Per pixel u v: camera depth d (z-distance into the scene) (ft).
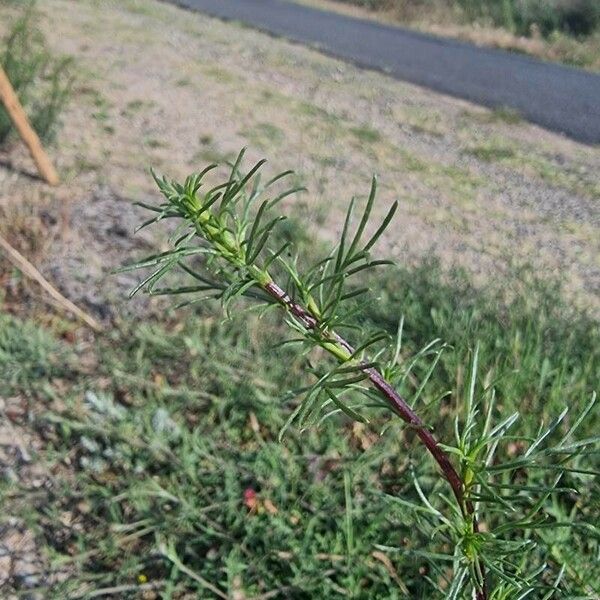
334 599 8.51
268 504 9.51
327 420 10.22
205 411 11.10
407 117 29.89
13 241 14.88
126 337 12.57
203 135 23.06
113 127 22.24
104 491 9.74
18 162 18.54
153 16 42.37
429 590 8.50
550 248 19.25
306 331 4.67
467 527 4.91
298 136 25.00
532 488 4.76
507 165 25.94
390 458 10.09
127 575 9.07
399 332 5.12
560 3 58.85
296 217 17.20
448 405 10.83
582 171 26.14
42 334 12.28
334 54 41.65
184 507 9.28
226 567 8.91
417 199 21.34
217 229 4.55
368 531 8.87
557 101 35.94
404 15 57.98
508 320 12.98
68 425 10.64
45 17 35.68
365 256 4.44
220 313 12.76
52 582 9.14
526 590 5.71
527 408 10.50
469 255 17.92
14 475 10.33
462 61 43.62
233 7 53.72
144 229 15.87
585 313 13.76
